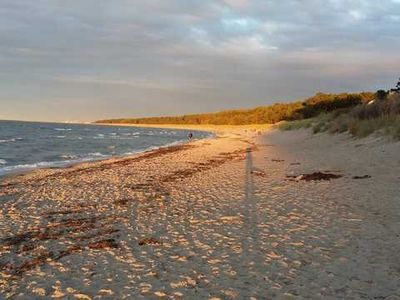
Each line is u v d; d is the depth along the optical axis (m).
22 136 68.94
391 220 9.02
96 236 9.07
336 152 23.61
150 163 25.92
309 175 16.19
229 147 41.81
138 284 6.28
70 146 49.16
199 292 5.91
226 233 8.94
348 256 7.04
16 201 13.80
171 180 17.64
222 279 6.36
